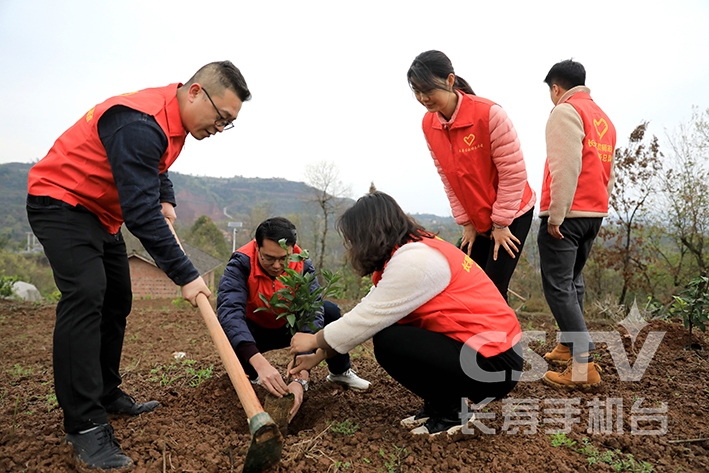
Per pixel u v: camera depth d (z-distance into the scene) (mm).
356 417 2957
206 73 2438
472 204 3566
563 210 3279
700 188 10016
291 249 2961
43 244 2338
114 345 2863
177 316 7242
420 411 2879
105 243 2578
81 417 2287
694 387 3400
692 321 4262
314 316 2850
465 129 3359
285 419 2727
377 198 2566
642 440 2654
